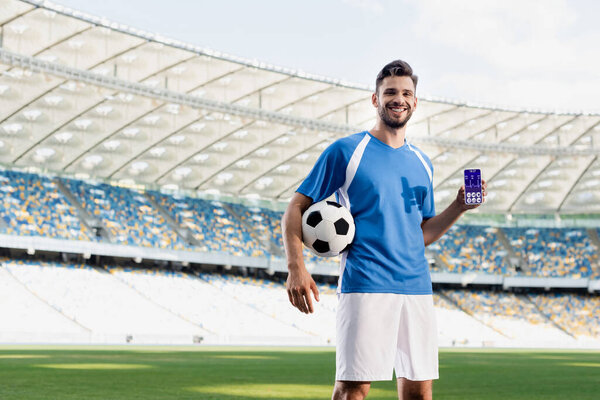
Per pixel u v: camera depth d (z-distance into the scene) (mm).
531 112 45875
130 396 9844
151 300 45844
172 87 39375
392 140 3938
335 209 3760
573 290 60281
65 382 12070
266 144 47188
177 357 22797
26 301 39969
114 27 32469
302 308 3607
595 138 50250
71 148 44312
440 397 10484
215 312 46938
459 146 49906
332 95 42281
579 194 58438
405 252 3732
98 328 40156
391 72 3883
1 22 31375
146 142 44500
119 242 48625
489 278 57875
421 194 3943
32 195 47438
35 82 35688
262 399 9719
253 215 58750
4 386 11195
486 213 63000
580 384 13320
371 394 10281
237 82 39875
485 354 31391
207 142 45688
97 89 37062
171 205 55281
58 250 44250
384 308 3605
